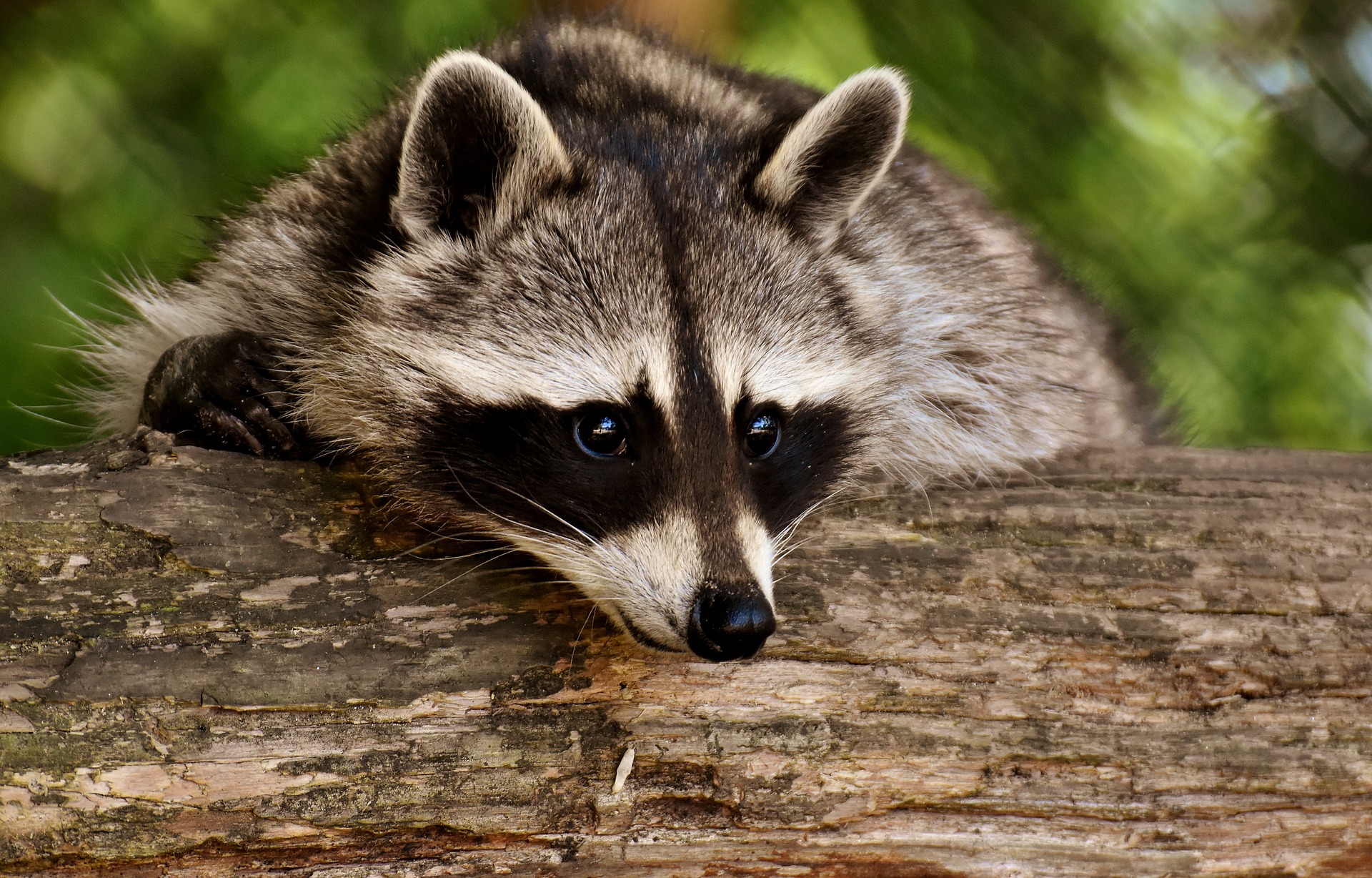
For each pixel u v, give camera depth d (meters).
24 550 5.90
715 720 6.10
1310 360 11.72
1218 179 11.83
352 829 5.73
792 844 6.16
